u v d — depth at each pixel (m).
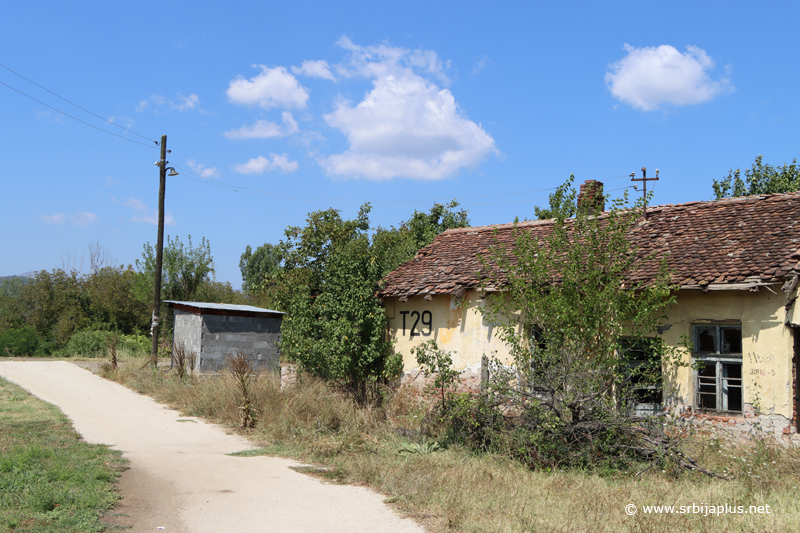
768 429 9.41
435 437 11.05
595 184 15.37
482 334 12.80
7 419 11.52
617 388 9.91
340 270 14.36
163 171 21.98
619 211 11.05
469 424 10.56
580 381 9.44
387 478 8.08
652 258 10.99
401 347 14.32
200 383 14.63
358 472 8.45
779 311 9.52
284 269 18.42
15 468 7.53
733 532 6.13
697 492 7.74
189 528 5.93
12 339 29.52
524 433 9.61
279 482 7.91
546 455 9.34
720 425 9.85
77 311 34.59
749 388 9.68
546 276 10.82
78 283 37.81
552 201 11.68
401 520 6.39
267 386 12.77
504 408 10.70
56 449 9.09
